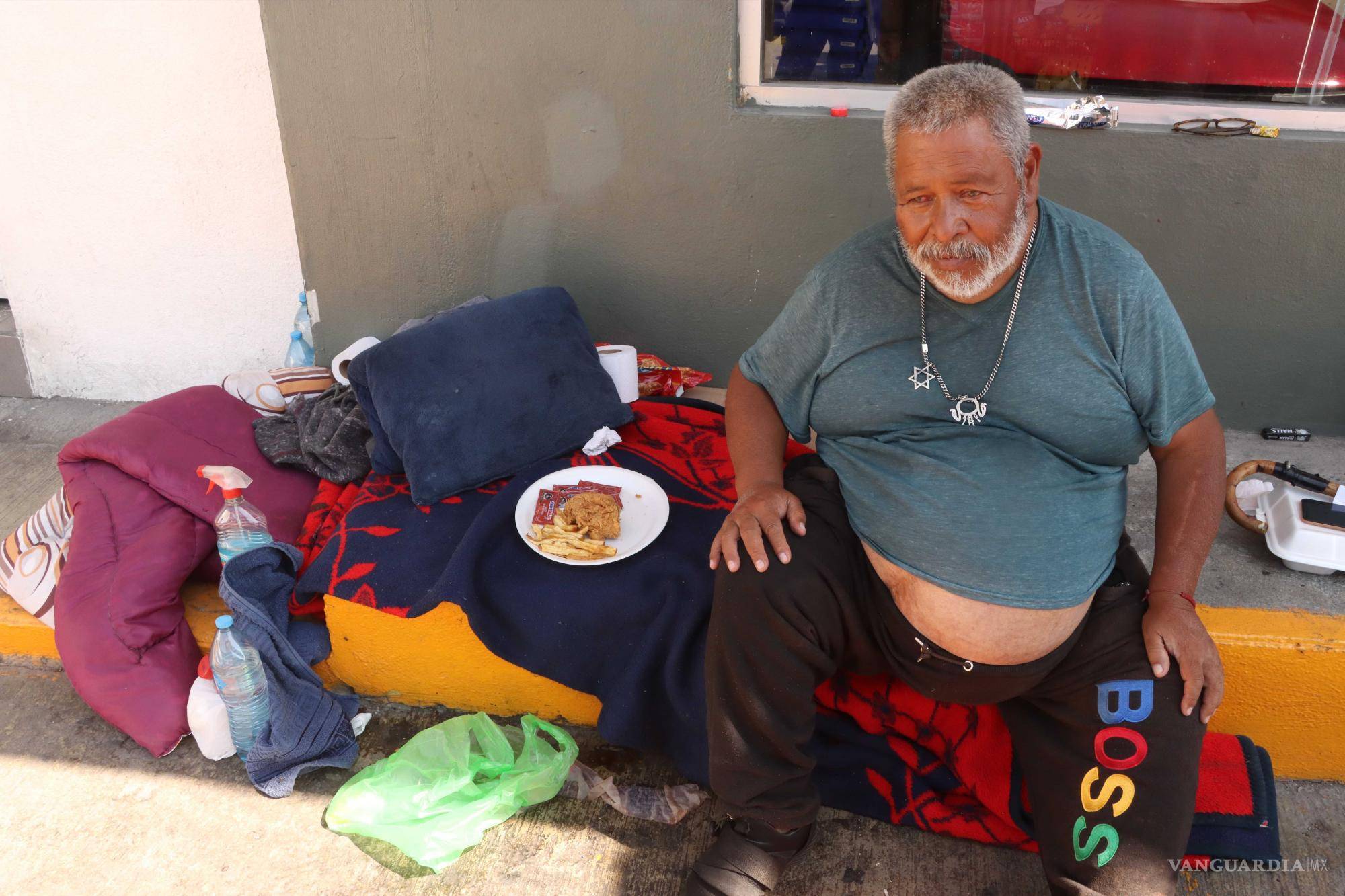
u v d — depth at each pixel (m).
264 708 2.37
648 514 2.58
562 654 2.36
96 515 2.54
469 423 2.70
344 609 2.46
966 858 2.15
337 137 3.14
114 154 3.36
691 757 2.28
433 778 2.28
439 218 3.23
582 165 3.10
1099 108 2.80
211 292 3.56
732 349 3.32
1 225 3.50
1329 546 2.35
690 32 2.88
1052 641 1.84
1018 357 1.84
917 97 1.72
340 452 2.83
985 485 1.85
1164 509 1.95
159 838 2.23
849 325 1.95
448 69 3.01
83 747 2.47
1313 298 2.93
